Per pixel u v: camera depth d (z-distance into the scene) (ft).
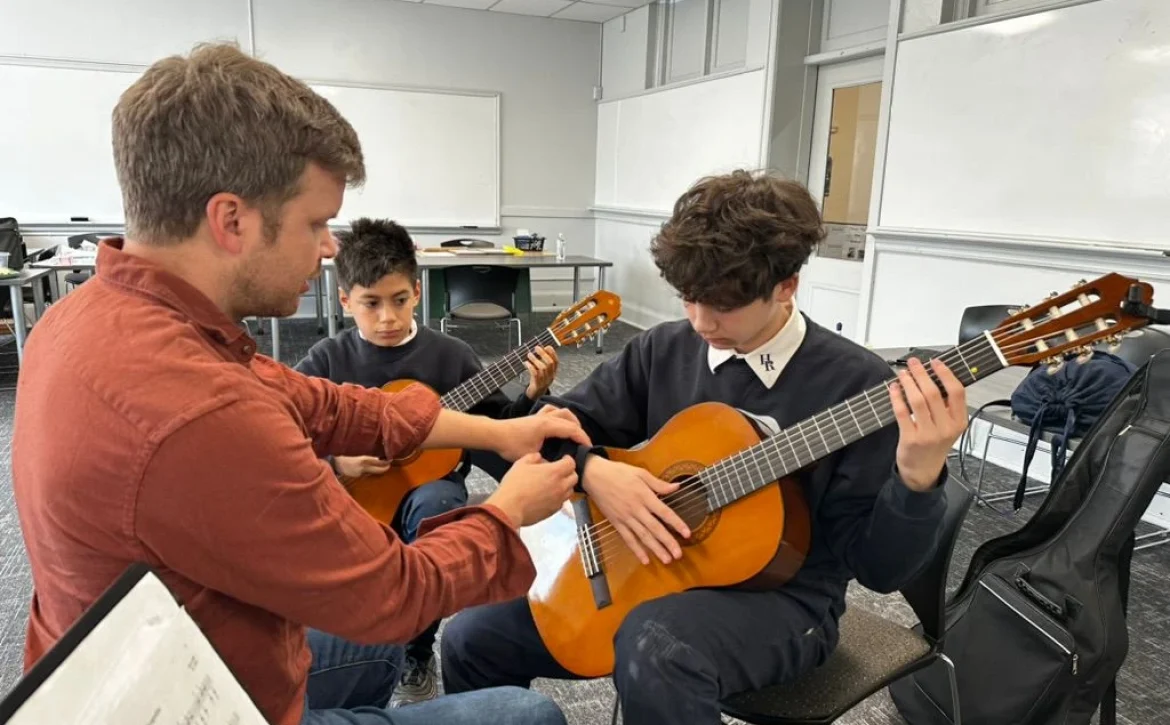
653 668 3.16
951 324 11.83
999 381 8.95
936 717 5.13
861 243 14.89
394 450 3.64
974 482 10.21
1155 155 8.96
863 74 14.57
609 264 17.88
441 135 21.53
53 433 2.03
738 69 16.71
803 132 15.93
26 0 17.80
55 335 2.23
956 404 2.93
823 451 3.37
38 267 13.75
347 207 21.02
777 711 3.54
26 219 18.57
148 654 1.74
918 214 12.19
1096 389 7.30
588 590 3.90
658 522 3.71
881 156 12.78
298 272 2.45
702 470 3.76
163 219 2.23
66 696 1.54
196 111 2.13
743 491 3.58
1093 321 2.94
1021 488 7.80
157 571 2.08
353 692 3.69
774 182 3.58
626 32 21.50
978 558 5.24
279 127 2.23
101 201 19.08
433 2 20.70
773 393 3.79
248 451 2.07
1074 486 4.93
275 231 2.33
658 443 3.99
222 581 2.13
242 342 2.41
